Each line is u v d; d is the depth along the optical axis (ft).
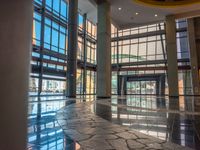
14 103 2.04
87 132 11.87
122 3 54.60
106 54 51.42
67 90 49.11
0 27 1.91
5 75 1.95
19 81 2.10
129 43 92.99
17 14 2.09
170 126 13.82
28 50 2.24
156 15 62.95
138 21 68.39
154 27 88.12
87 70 82.28
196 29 79.05
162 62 84.48
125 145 9.37
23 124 2.15
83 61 76.13
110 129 12.76
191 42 77.87
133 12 60.64
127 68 91.09
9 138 1.98
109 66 52.95
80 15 73.92
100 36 52.37
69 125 13.87
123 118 17.21
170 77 61.11
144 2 54.90
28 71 2.24
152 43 88.99
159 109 24.22
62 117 17.37
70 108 24.59
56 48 62.39
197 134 11.49
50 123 14.53
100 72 51.52
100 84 51.21
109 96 52.44
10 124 2.00
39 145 9.12
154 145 9.35
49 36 59.06
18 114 2.08
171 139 10.44
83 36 75.61
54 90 59.93
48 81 57.57
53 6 60.23
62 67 64.54
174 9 58.23
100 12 52.85
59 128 12.87
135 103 34.40
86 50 78.79
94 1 52.24
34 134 11.17
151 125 14.12
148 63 87.35
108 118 17.15
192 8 57.36
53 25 61.11
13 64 2.03
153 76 85.51
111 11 59.98
